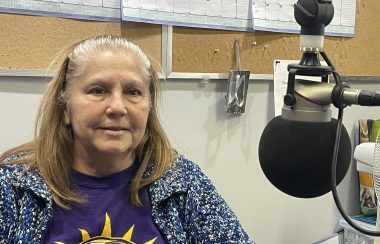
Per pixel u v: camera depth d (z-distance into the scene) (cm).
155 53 146
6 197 105
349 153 75
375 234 75
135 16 139
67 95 106
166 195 112
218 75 157
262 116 171
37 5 128
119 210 110
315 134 70
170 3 145
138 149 116
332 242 182
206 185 118
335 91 68
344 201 193
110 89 100
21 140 133
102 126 100
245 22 159
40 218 105
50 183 107
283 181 75
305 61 71
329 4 69
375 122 187
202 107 158
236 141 167
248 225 175
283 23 166
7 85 129
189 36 151
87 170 112
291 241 186
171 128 153
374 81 196
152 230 111
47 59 132
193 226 114
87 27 135
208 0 151
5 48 126
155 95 116
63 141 111
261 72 167
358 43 187
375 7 189
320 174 72
